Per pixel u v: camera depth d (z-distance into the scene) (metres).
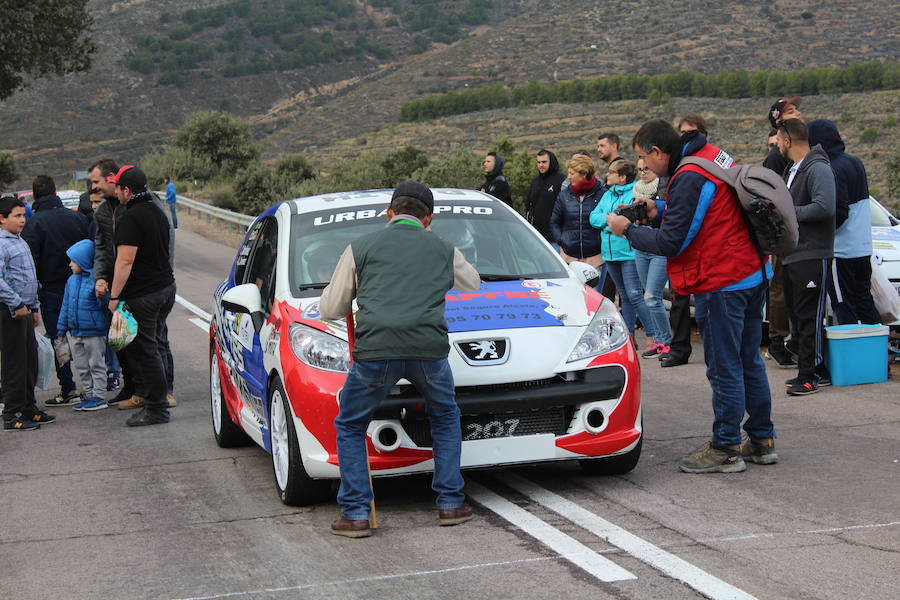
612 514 5.06
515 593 3.97
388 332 4.73
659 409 7.81
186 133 70.50
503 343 5.34
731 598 3.81
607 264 10.21
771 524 4.76
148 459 7.07
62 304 9.30
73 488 6.31
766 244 5.63
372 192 7.23
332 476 5.21
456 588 4.06
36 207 9.80
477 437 5.24
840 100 173.62
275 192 55.72
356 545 4.76
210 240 32.16
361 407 4.88
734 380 5.77
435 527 4.99
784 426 7.01
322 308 4.98
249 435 6.62
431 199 5.04
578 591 3.96
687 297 9.63
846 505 5.03
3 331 8.38
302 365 5.34
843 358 8.25
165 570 4.55
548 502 5.34
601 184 10.16
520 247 6.48
